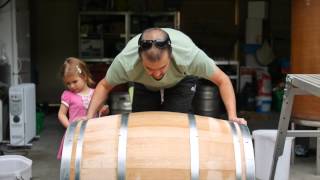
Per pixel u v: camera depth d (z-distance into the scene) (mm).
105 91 2406
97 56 7410
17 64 5367
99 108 2537
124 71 2258
